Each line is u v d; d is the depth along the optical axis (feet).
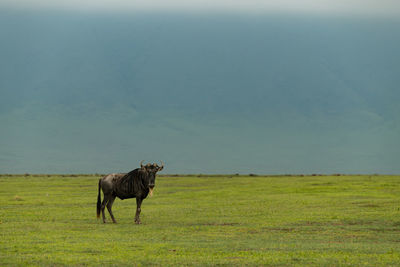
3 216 468.34
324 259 256.93
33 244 302.45
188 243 309.42
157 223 416.26
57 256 265.13
